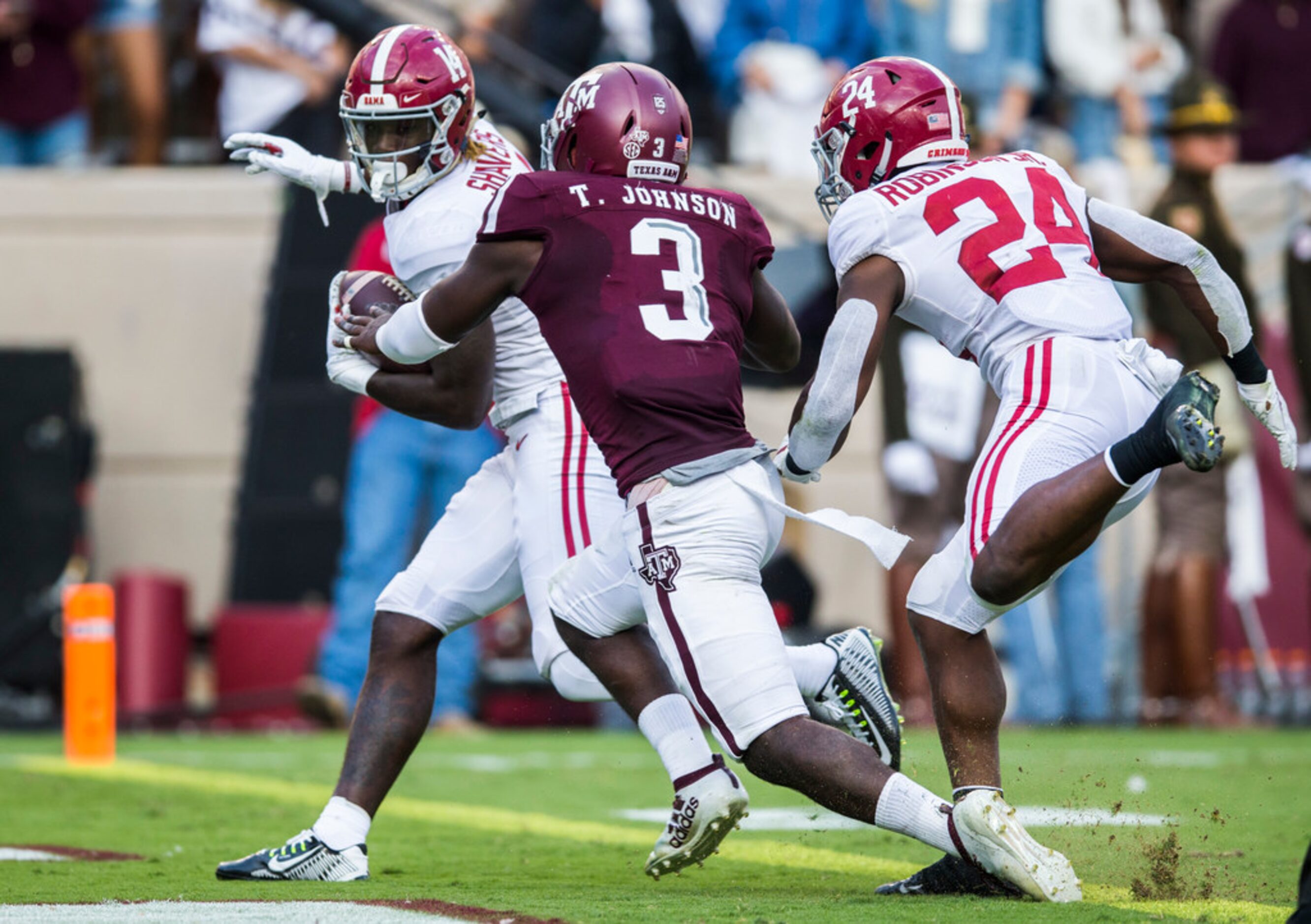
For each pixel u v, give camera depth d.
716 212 12.80
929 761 22.70
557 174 12.55
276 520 36.41
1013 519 11.72
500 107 36.56
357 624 30.50
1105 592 36.19
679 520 11.92
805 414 12.17
